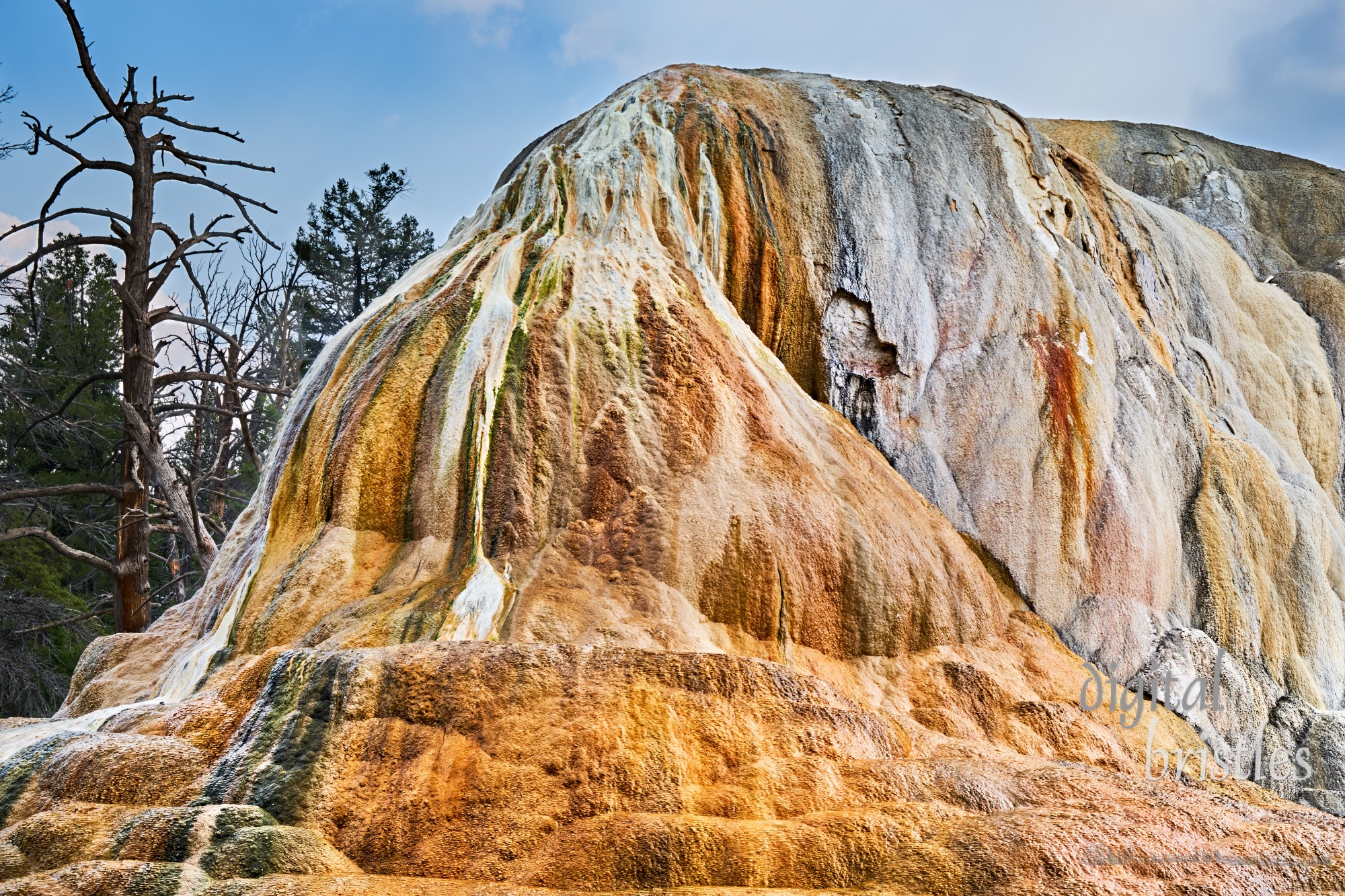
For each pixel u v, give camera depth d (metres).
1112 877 8.01
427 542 12.54
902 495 14.02
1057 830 8.27
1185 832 8.71
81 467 29.83
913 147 17.73
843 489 13.51
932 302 16.58
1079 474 15.65
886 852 8.18
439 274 15.55
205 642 12.64
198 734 9.46
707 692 9.67
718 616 12.20
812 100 18.22
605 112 17.94
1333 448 20.78
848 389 15.84
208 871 7.77
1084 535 15.46
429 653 9.54
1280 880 8.43
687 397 13.55
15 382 25.55
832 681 12.06
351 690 9.12
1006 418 15.80
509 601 11.67
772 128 17.38
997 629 13.71
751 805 8.73
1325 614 17.27
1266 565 17.12
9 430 27.80
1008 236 17.33
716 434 13.37
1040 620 14.35
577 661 9.68
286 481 13.88
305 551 12.70
